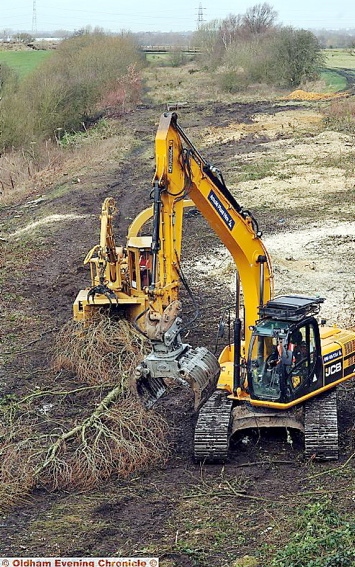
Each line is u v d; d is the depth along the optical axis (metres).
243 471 11.82
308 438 11.82
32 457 12.12
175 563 9.39
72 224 30.20
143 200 33.00
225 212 12.49
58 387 15.61
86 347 16.06
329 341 13.08
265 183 33.69
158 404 14.47
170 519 10.53
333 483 11.22
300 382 12.17
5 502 11.17
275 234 26.20
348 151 38.56
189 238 26.77
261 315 12.29
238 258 13.05
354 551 9.03
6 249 27.52
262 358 12.42
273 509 10.57
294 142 41.78
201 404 11.23
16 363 17.22
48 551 9.83
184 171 11.72
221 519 10.41
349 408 13.92
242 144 43.09
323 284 21.09
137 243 17.58
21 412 14.44
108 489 11.55
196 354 11.34
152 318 11.03
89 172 39.34
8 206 35.81
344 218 27.48
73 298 21.83
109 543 10.01
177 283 11.88
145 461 12.09
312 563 8.83
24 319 20.22
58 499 11.35
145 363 11.12
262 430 12.92
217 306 20.30
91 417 12.65
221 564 9.28
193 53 99.56
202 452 11.95
